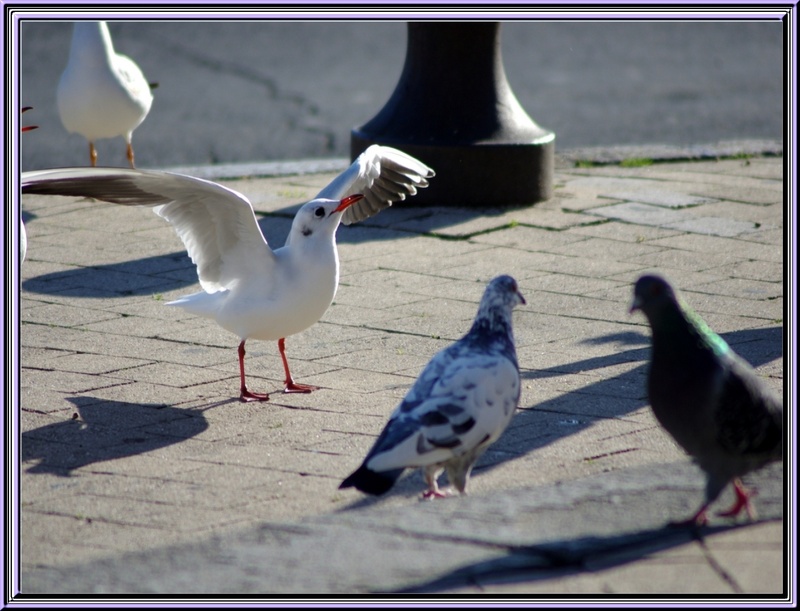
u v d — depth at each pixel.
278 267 10.20
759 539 6.71
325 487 8.23
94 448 9.04
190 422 9.64
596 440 8.97
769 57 31.84
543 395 10.04
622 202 17.17
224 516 7.70
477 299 12.97
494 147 16.62
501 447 8.88
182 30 33.88
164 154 21.28
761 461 7.15
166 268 14.27
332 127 23.64
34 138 22.39
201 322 12.41
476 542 6.71
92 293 13.27
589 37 34.41
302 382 10.65
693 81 28.62
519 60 31.09
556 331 11.88
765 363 10.55
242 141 22.39
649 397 7.39
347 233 15.67
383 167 12.52
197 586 6.28
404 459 7.17
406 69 17.30
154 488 8.23
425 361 11.12
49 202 17.55
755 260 14.27
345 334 11.95
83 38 16.86
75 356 11.25
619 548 6.59
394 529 6.98
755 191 17.77
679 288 13.20
